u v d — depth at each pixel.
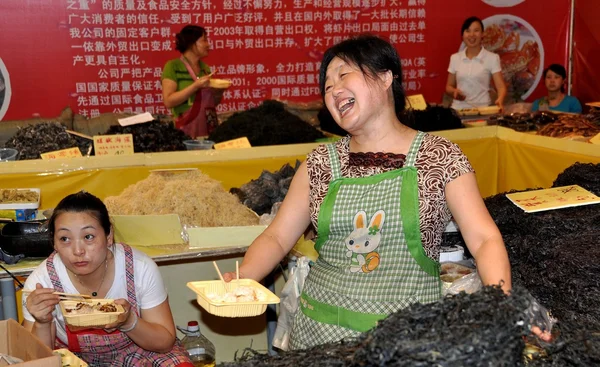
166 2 5.93
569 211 2.47
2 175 3.73
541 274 2.13
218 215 3.04
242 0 6.12
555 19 6.78
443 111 4.94
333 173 2.02
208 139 4.79
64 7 5.69
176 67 5.45
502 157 4.50
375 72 1.91
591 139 4.29
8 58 5.64
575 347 1.47
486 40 6.72
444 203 1.92
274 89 6.36
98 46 5.83
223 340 3.25
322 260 2.04
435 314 1.34
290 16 6.27
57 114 5.83
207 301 1.82
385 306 1.90
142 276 2.36
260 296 1.86
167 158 4.02
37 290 2.13
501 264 1.76
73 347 2.35
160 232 2.84
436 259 1.94
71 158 3.87
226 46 6.18
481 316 1.30
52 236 2.24
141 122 4.58
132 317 2.22
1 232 2.71
